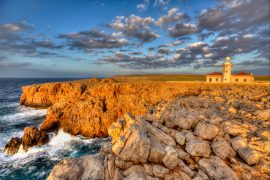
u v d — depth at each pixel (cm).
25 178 2353
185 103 3083
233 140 1617
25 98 7388
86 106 4219
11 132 3941
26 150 3052
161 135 1641
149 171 1327
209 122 1895
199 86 4869
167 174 1311
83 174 1379
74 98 5022
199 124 1770
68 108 4338
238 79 6088
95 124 3794
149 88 5062
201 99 3341
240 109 2483
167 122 1856
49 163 2689
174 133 1700
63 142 3450
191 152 1490
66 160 1446
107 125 3909
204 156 1484
